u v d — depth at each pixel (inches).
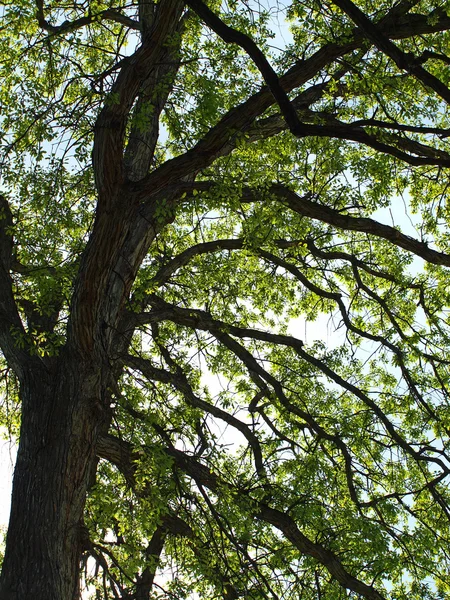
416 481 486.3
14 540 281.1
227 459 423.2
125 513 322.7
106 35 463.5
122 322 393.1
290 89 307.1
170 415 386.6
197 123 327.9
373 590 378.0
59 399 306.2
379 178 411.2
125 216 280.8
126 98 266.1
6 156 331.3
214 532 370.0
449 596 407.8
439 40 388.8
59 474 293.3
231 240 441.7
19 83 338.0
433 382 492.1
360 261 502.0
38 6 374.9
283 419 479.8
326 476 420.8
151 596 336.2
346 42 306.0
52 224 341.7
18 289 372.8
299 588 389.7
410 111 381.4
